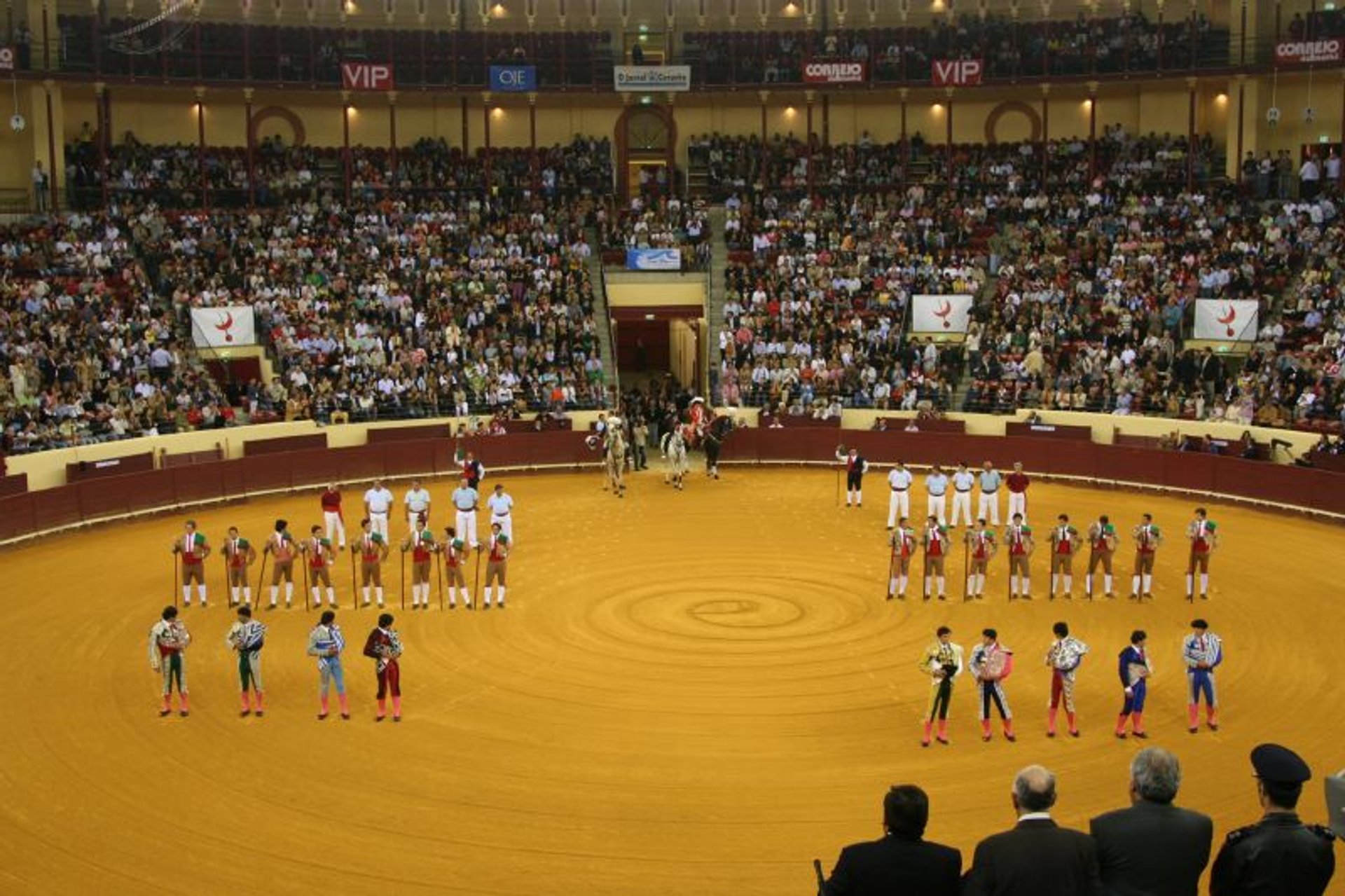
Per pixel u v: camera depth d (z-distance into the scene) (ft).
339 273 154.30
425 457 136.15
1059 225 162.91
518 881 46.19
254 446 129.49
